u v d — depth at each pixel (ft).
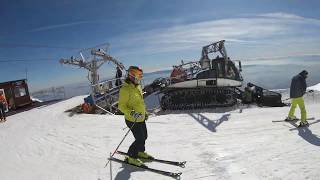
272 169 11.28
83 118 25.11
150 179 11.15
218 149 14.05
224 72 35.24
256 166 11.67
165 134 17.72
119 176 11.59
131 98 11.52
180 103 32.42
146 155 12.61
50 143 17.51
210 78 33.37
